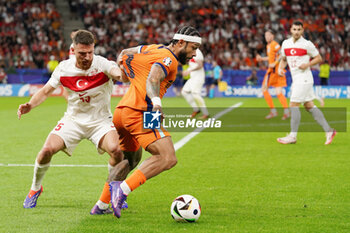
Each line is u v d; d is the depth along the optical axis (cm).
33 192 1198
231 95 6353
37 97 1192
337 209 1180
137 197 1310
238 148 2183
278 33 7569
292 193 1348
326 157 1941
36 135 2616
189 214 1055
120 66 1116
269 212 1155
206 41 7338
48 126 3041
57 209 1184
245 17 7788
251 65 6925
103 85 1180
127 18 7875
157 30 7681
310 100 2275
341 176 1577
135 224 1055
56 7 8062
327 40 7419
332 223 1062
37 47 7244
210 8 7888
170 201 1267
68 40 7725
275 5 7950
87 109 1192
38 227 1032
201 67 3369
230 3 7988
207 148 2183
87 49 1105
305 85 2238
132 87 1095
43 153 1138
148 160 1062
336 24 7769
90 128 1198
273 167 1736
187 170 1686
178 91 6419
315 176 1577
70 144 1194
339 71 6259
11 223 1062
